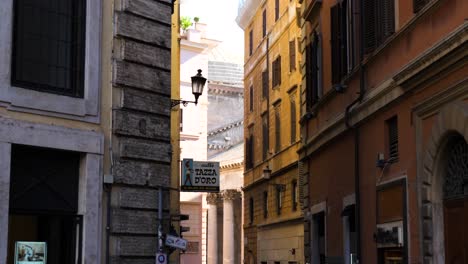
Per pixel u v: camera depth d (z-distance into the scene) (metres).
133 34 12.16
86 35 11.48
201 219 51.62
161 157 12.34
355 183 17.56
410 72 13.57
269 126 37.44
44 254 10.97
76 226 11.14
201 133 48.09
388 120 15.62
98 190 11.27
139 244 11.79
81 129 11.18
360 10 17.33
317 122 22.47
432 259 12.98
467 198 12.02
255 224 40.38
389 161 15.31
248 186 42.16
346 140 18.88
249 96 43.31
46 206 10.84
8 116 10.30
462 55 11.55
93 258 11.07
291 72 32.59
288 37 33.41
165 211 12.34
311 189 23.39
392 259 15.25
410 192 14.12
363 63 17.20
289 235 32.44
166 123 12.54
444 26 12.53
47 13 11.15
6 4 10.45
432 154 12.99
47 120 10.78
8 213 10.20
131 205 11.75
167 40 12.76
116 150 11.68
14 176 10.52
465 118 11.55
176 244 12.27
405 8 14.59
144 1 12.45
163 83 12.58
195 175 23.36
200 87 19.61
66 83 11.25
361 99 17.22
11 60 10.52
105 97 11.66
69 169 11.19
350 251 18.55
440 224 13.01
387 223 15.30
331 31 19.98
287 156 33.06
